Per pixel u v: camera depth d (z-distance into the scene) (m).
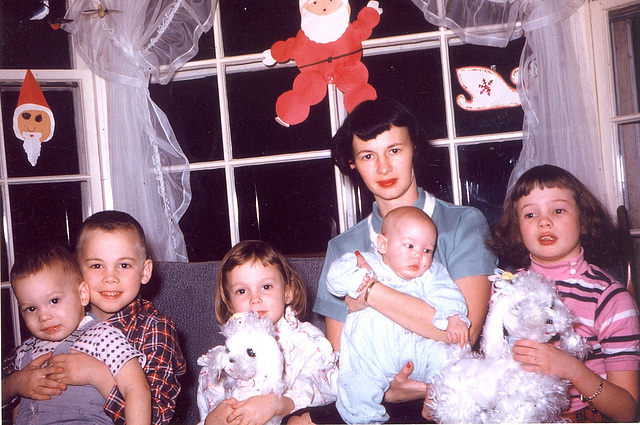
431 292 1.48
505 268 1.64
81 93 2.48
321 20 2.36
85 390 1.50
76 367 1.47
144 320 1.67
